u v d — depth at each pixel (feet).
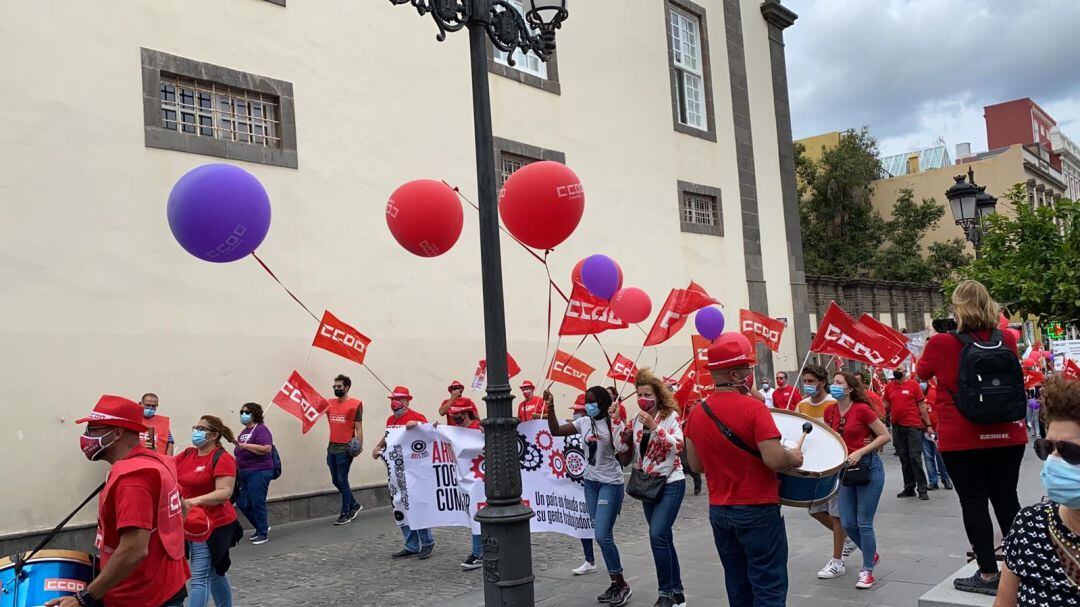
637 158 55.52
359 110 39.63
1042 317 38.04
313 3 38.40
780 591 13.98
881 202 146.61
